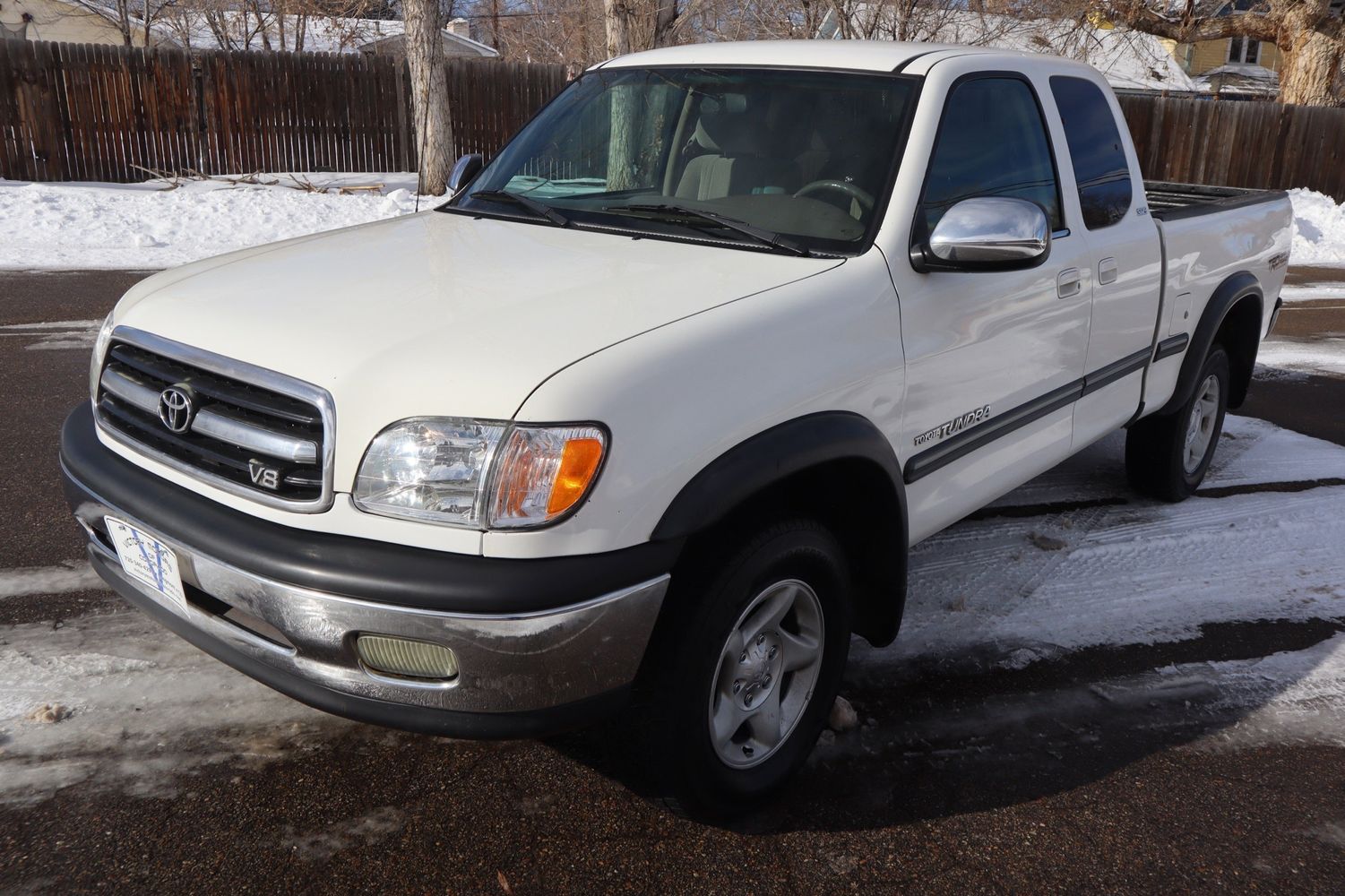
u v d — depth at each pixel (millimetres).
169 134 15828
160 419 2539
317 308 2537
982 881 2592
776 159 3293
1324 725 3359
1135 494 5309
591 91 3953
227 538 2328
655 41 12805
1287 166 20891
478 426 2178
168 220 12156
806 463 2553
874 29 17578
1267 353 8773
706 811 2691
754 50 3730
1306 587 4328
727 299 2611
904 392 2969
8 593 3703
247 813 2689
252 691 3223
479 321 2422
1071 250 3689
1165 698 3465
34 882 2414
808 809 2828
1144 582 4316
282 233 12164
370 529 2229
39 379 6168
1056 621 3949
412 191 15578
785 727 2855
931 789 2934
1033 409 3633
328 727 3072
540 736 2316
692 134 3504
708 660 2482
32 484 4648
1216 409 5289
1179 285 4488
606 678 2314
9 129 14742
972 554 4516
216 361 2438
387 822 2688
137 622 3572
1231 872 2666
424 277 2740
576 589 2193
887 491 2916
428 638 2184
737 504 2404
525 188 3713
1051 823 2820
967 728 3240
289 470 2295
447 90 16094
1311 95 22484
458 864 2555
